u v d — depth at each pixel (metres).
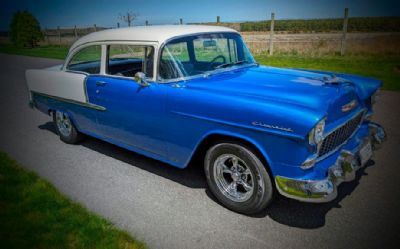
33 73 5.63
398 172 3.96
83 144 5.51
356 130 3.53
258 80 3.61
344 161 3.01
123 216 3.36
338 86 3.29
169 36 3.72
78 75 4.74
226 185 3.42
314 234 2.96
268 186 3.05
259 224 3.15
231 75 3.91
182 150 3.62
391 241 2.81
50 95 5.33
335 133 3.04
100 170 4.47
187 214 3.37
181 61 3.74
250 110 2.92
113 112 4.26
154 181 4.10
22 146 5.51
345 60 12.25
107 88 4.23
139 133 4.03
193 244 2.91
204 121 3.25
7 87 10.88
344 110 3.14
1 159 4.89
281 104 2.86
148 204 3.58
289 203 3.47
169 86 3.58
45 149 5.34
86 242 2.94
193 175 4.22
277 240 2.91
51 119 7.16
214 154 3.32
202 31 4.04
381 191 3.58
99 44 4.39
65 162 4.79
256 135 2.91
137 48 3.87
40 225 3.20
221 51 4.17
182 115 3.43
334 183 2.82
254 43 17.23
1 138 5.95
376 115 6.04
